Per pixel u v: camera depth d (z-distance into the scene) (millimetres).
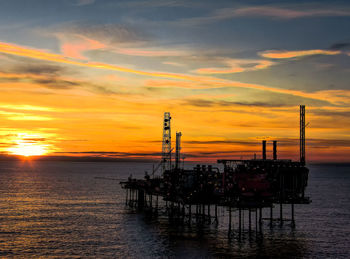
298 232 129875
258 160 132250
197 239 118000
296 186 133375
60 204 195250
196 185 147000
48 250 103625
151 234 124562
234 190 124500
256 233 127312
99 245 109375
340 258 100125
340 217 163875
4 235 120125
